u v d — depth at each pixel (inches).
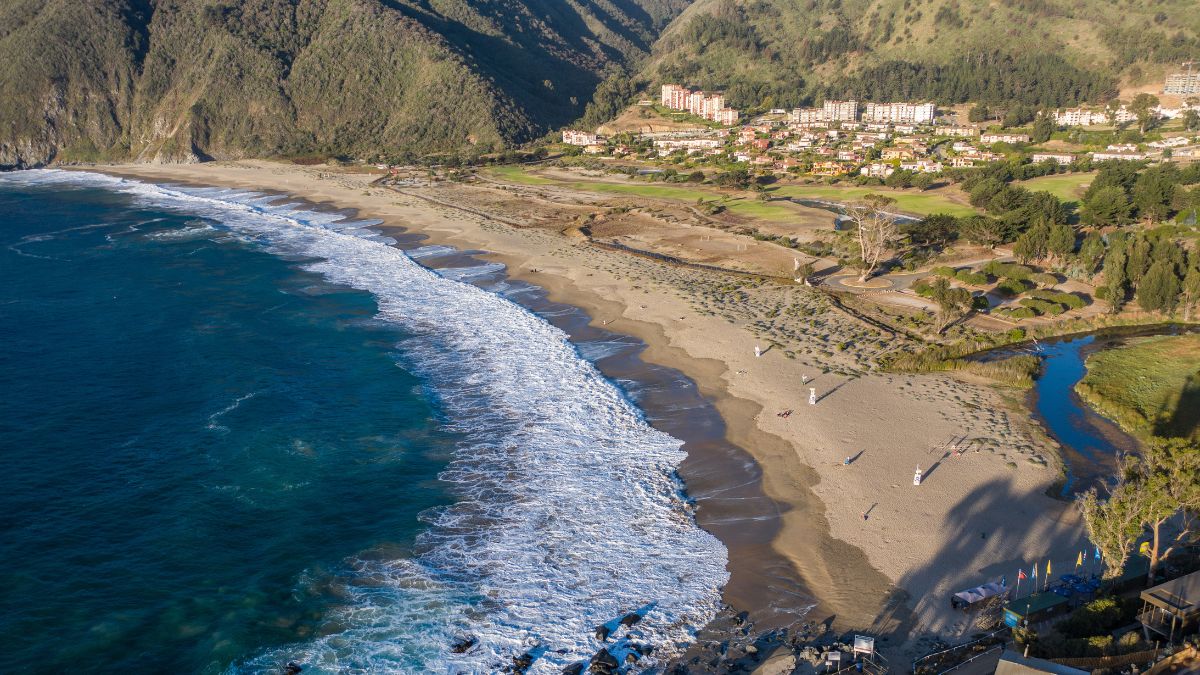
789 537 2193.7
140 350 3659.0
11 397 3115.2
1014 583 1958.7
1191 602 1663.4
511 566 2108.8
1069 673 1472.7
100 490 2465.6
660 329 3927.2
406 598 1990.7
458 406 3078.2
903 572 2023.9
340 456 2682.1
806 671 1695.4
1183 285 4042.8
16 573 2059.5
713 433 2824.8
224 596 1996.8
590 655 1781.5
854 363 3422.7
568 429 2874.0
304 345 3737.7
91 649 1807.3
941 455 2608.3
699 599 1961.1
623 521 2301.9
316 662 1775.3
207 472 2578.7
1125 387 3179.1
